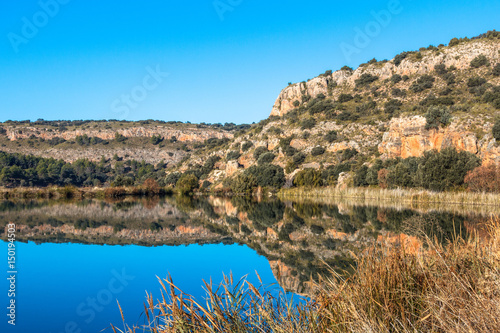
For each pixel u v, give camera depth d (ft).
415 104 265.34
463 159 135.85
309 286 26.40
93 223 73.82
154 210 107.76
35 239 54.39
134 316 23.94
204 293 26.84
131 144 515.50
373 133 247.91
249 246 48.32
